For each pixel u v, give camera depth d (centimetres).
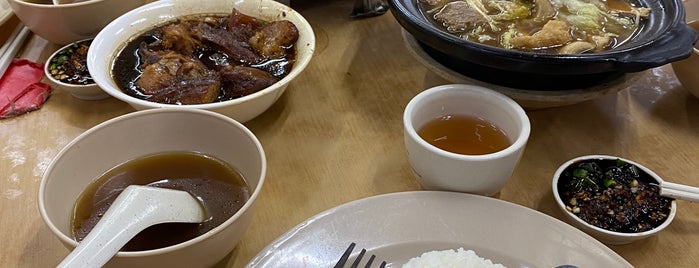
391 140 37
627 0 41
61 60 41
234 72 37
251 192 29
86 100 41
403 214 30
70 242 24
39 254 30
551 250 28
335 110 40
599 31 38
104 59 39
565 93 34
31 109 39
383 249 29
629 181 32
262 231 31
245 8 44
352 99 41
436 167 29
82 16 42
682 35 33
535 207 33
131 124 30
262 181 27
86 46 43
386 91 42
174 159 32
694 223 31
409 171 35
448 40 33
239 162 31
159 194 26
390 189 34
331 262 28
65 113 39
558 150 36
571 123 39
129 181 30
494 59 32
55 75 40
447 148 32
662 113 40
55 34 43
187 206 27
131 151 31
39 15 41
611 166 33
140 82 37
